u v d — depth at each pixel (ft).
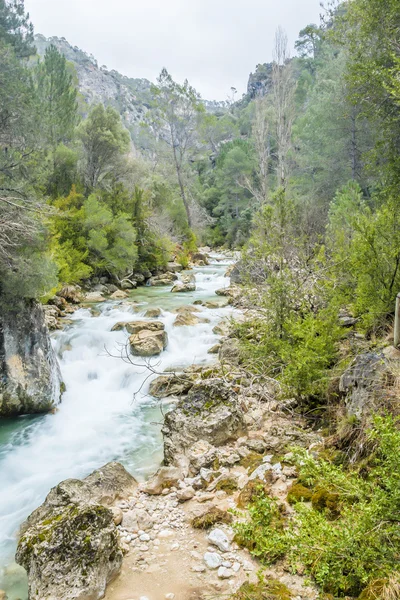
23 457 19.52
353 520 9.55
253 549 11.41
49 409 24.44
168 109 119.34
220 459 16.78
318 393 19.74
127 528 13.28
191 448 17.60
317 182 83.41
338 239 26.17
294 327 20.70
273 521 11.58
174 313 42.63
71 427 22.48
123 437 21.26
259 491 13.80
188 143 131.95
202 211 130.93
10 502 16.22
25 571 12.42
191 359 30.53
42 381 24.12
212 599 9.98
